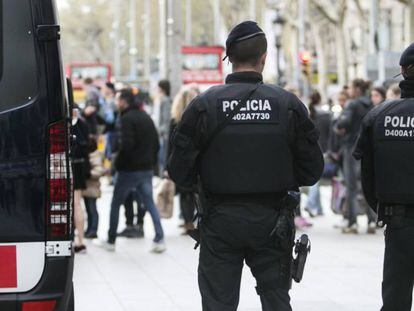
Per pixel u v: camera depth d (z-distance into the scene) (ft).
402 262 25.54
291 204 23.03
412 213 25.46
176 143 23.07
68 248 23.24
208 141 22.85
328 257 47.91
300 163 23.40
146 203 50.11
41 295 23.04
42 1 23.20
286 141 22.86
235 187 22.67
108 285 40.50
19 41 23.13
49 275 23.09
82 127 49.11
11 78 23.08
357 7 214.48
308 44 266.98
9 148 22.99
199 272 23.32
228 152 22.71
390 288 25.72
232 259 23.07
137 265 46.03
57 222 23.16
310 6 229.45
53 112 23.16
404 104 25.46
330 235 56.85
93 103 63.87
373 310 35.01
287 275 23.02
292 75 252.83
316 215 66.90
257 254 23.04
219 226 22.85
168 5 108.88
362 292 38.55
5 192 22.97
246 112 22.71
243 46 23.04
